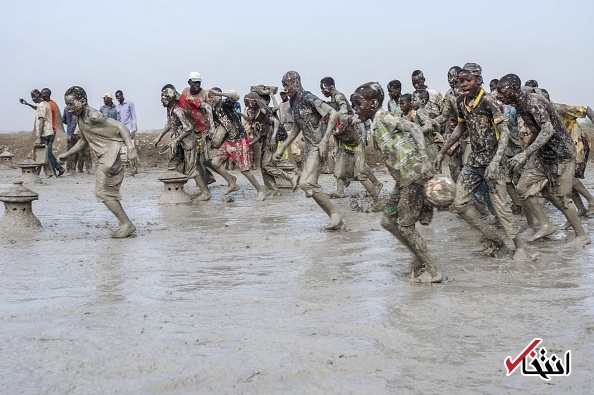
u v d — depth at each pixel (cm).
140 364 428
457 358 434
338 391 384
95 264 742
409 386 391
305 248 826
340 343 464
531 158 826
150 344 466
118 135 911
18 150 2702
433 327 497
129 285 641
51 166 1997
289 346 459
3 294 613
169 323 516
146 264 740
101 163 907
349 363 427
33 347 464
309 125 936
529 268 690
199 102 1373
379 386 391
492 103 711
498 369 415
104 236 943
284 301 575
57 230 1002
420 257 632
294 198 1403
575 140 1002
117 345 465
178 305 567
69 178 1969
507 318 516
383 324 504
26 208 1001
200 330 496
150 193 1564
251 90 1434
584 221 1004
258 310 548
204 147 1395
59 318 534
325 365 423
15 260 769
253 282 649
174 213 1202
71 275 688
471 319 515
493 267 700
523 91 795
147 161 2472
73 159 2095
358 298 582
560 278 644
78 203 1365
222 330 496
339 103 1127
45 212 1224
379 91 635
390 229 654
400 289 611
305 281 650
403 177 617
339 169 1184
